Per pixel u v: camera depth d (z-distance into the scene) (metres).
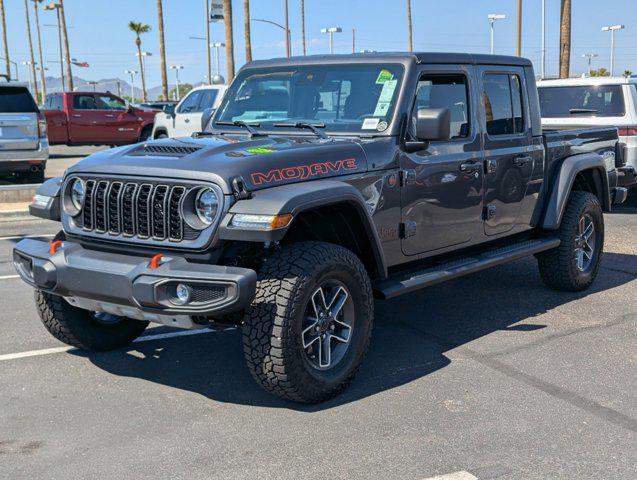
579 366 5.07
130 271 4.04
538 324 6.04
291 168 4.36
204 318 4.27
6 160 13.88
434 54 5.39
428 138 4.80
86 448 3.87
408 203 5.13
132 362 5.18
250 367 4.18
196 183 4.14
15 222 11.55
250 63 5.89
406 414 4.29
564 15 26.53
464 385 4.73
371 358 5.27
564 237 6.72
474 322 6.12
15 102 14.05
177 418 4.24
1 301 6.77
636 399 4.51
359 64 5.32
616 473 3.60
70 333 5.10
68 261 4.30
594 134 7.38
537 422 4.18
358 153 4.77
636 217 11.67
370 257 4.91
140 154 4.57
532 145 6.37
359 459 3.73
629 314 6.32
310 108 5.38
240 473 3.59
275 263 4.22
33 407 4.41
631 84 11.38
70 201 4.69
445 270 5.42
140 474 3.59
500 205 6.02
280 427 4.11
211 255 4.13
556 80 12.08
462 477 3.55
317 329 4.37
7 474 3.59
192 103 17.03
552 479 3.54
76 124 23.41
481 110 5.79
